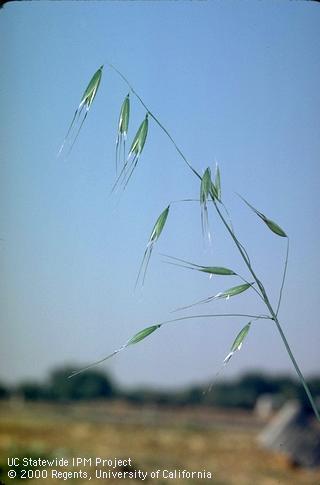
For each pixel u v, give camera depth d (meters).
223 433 2.20
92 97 0.72
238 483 1.63
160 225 0.72
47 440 1.96
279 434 1.98
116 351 0.69
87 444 1.96
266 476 1.71
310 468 1.84
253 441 2.07
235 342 0.70
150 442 2.04
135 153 0.72
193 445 2.01
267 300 0.70
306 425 2.02
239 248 0.70
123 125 0.72
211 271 0.70
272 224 0.72
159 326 0.70
